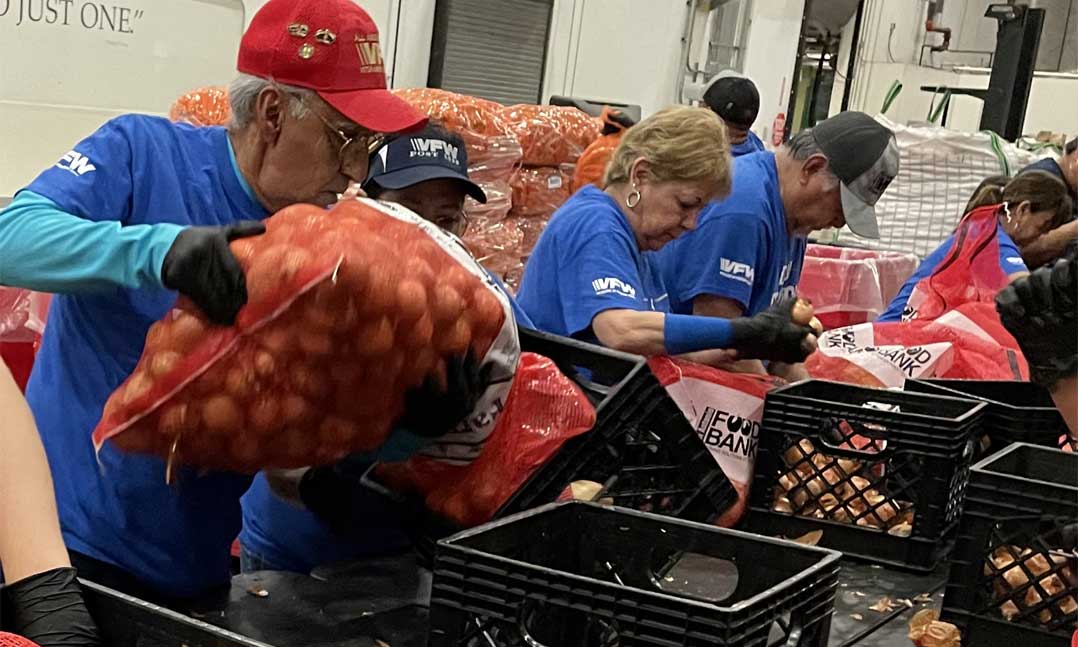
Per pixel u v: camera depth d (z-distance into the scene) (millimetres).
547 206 3678
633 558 1176
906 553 1597
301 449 1114
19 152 2986
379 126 1455
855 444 1718
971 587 1355
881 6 6656
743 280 2314
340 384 1085
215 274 1043
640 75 5020
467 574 1008
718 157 2035
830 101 6539
